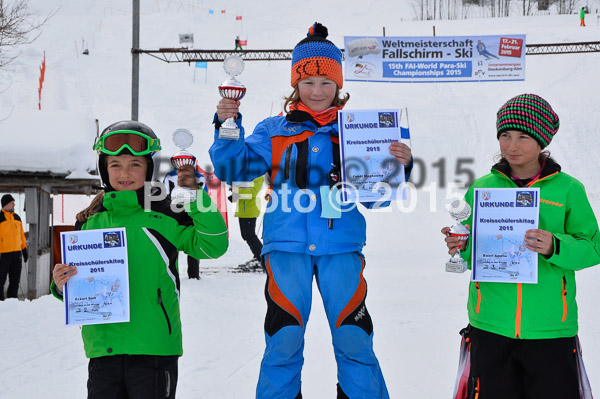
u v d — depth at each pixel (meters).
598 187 22.86
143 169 3.28
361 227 3.50
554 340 3.14
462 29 53.25
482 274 3.21
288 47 46.56
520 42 19.31
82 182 10.11
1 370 5.00
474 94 35.25
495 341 3.21
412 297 8.10
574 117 30.23
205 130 30.53
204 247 3.20
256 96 35.56
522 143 3.23
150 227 3.19
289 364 3.28
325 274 3.34
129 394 3.03
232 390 4.40
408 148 3.41
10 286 10.47
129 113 32.28
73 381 4.71
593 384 4.33
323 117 3.55
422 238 17.12
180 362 5.13
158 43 45.28
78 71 37.00
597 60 39.44
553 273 3.17
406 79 19.44
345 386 3.28
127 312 3.03
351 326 3.26
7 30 11.85
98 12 63.44
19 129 10.58
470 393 3.28
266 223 3.51
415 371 4.77
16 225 10.47
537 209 3.15
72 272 3.04
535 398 3.16
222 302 7.90
